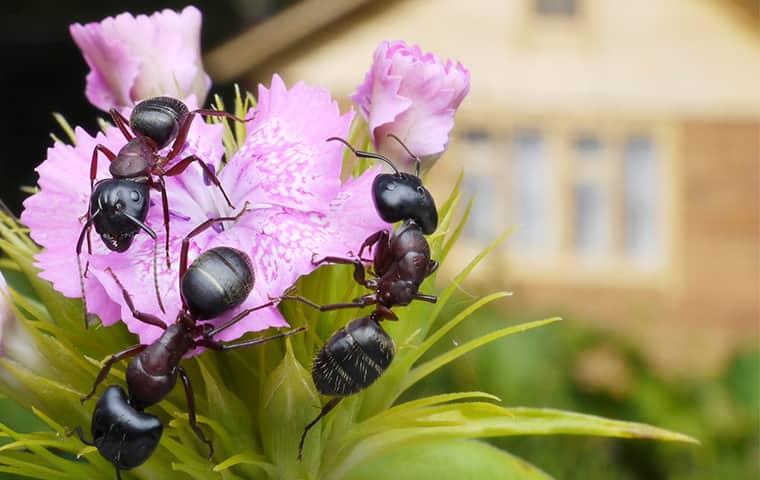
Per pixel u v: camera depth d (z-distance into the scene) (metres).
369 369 0.09
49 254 0.09
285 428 0.09
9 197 0.54
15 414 0.13
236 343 0.10
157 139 0.09
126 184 0.09
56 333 0.10
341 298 0.10
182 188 0.09
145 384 0.09
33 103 0.57
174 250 0.09
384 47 0.10
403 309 0.10
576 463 0.24
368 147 0.10
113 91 0.11
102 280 0.09
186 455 0.09
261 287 0.09
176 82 0.11
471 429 0.10
